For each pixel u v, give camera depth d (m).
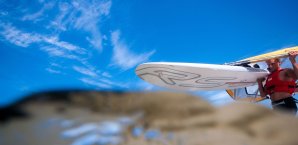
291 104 3.96
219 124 1.11
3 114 1.03
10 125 1.00
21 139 0.95
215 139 1.01
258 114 1.15
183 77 4.85
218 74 4.85
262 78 5.08
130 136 1.03
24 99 1.13
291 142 1.03
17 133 0.98
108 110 1.15
